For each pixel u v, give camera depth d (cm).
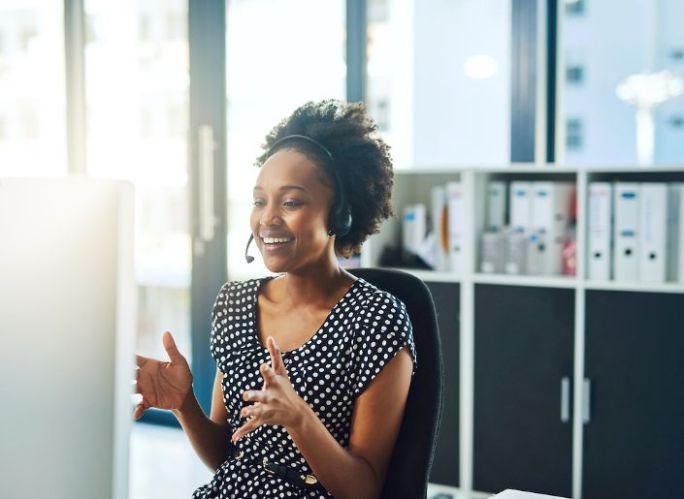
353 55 371
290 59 384
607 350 287
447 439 312
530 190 307
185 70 397
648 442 283
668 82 336
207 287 396
